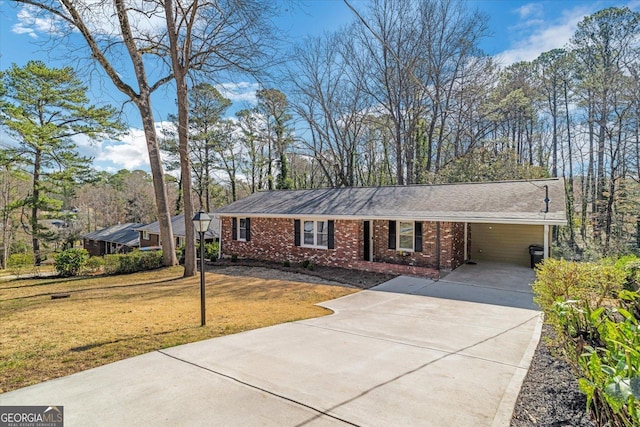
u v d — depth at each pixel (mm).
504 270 12695
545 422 2922
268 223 16891
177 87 13836
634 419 1806
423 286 10695
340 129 26734
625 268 5898
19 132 20531
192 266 14109
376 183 30531
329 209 14820
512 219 10359
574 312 3607
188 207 14102
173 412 3207
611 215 22547
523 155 29250
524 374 4027
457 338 5629
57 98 21656
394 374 4070
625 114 22859
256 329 6234
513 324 6578
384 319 7031
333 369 4234
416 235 13266
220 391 3629
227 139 30562
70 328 6371
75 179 24188
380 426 2945
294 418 3084
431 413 3152
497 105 22578
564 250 20391
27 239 30797
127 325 6582
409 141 25094
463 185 14180
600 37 24500
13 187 26516
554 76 27469
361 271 13477
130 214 41688
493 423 2967
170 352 4910
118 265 15648
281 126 28875
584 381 2443
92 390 3691
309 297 9727
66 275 15727
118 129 22375
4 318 7320
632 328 2424
